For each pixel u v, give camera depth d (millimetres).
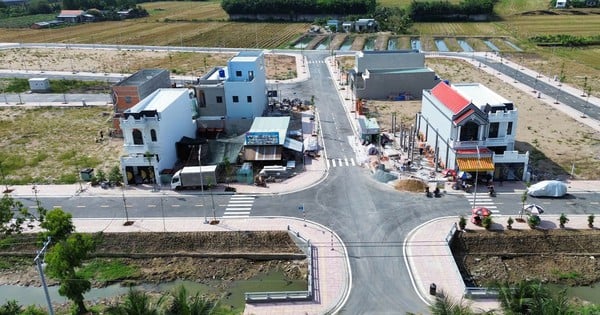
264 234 65375
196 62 172500
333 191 77000
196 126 101625
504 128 78625
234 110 105125
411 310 50500
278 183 80250
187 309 40000
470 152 77000
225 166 81812
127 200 75688
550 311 38125
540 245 62500
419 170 83188
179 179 77438
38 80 140250
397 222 67438
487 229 64875
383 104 123125
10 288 58812
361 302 52000
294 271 60469
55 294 57688
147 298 42938
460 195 74438
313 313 50562
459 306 41781
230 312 52469
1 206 62125
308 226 66875
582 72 150125
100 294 57219
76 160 92188
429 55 177000
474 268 59875
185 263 62438
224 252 63812
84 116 118375
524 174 78250
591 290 56125
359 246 62031
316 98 128375
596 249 61969
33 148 98500
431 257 59406
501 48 190500
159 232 66125
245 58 109000
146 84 104250
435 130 87625
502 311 42500
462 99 79812
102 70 163875
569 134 99188
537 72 151000
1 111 122812
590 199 72312
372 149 90750
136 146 79875
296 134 98438
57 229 52562
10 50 197000
